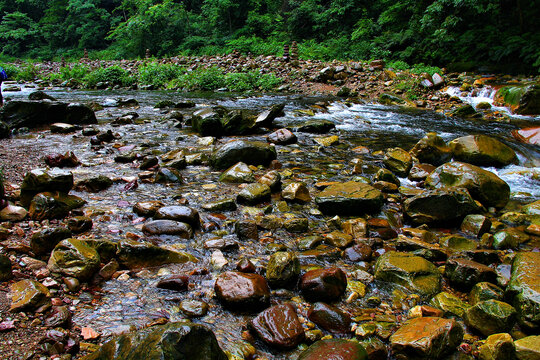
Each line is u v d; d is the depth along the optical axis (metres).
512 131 8.46
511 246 3.62
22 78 22.44
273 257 2.81
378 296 2.70
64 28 42.12
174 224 3.37
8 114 7.43
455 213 4.02
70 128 7.47
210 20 32.12
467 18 17.92
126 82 18.97
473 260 3.24
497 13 17.31
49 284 2.45
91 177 4.38
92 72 20.44
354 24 23.69
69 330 2.12
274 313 2.27
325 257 3.18
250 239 3.42
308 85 15.76
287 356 2.07
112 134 6.93
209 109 7.91
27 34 42.91
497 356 2.10
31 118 7.64
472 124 9.47
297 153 6.62
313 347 1.98
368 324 2.35
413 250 3.41
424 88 13.75
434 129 8.83
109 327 2.18
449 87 13.76
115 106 11.41
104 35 42.72
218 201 4.04
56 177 3.73
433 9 16.88
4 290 2.30
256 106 11.46
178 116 9.09
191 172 5.28
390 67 17.00
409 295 2.72
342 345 1.96
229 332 2.23
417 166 5.67
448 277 3.01
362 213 4.17
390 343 2.18
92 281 2.61
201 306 2.39
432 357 2.07
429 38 17.95
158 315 2.32
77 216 3.42
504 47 15.55
